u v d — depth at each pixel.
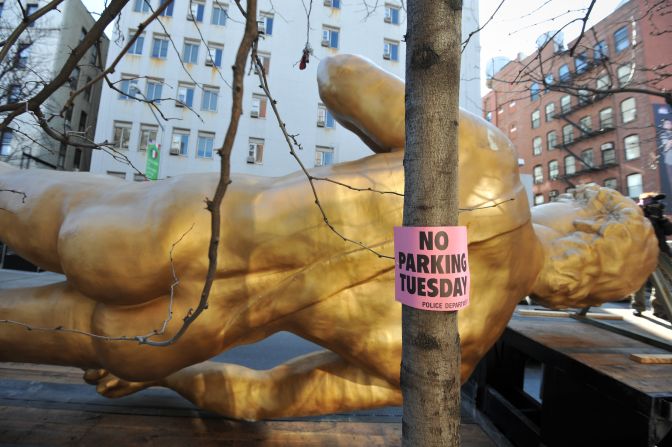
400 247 1.23
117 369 2.33
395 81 2.70
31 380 3.75
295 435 3.03
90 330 2.37
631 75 4.21
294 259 2.35
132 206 2.29
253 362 5.48
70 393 3.52
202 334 2.29
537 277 2.85
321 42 20.25
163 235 2.17
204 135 19.19
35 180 2.59
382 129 2.64
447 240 1.15
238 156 19.25
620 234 2.97
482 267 2.40
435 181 1.17
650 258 3.06
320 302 2.38
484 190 2.37
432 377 1.13
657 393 2.05
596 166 23.28
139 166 18.52
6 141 14.77
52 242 2.43
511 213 2.38
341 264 2.32
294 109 19.77
